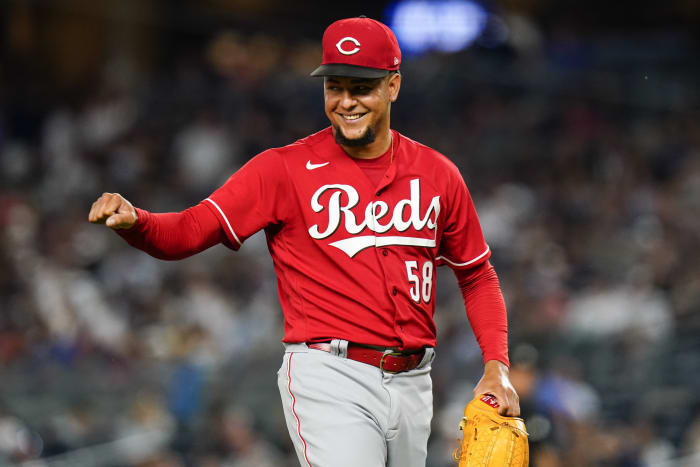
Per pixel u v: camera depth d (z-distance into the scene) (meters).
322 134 11.68
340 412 10.93
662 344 34.62
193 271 43.09
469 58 59.91
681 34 64.75
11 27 67.12
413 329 11.32
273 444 34.25
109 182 54.78
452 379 34.12
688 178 49.25
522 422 11.27
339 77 11.01
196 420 32.41
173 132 57.47
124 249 47.84
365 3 70.62
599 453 27.44
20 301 42.22
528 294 38.16
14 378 35.75
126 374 35.91
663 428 31.66
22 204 50.72
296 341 11.28
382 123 11.27
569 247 44.91
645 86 57.91
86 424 33.12
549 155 53.16
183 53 69.50
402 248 11.26
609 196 48.94
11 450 31.11
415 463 11.62
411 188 11.44
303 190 11.25
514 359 20.03
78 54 67.62
